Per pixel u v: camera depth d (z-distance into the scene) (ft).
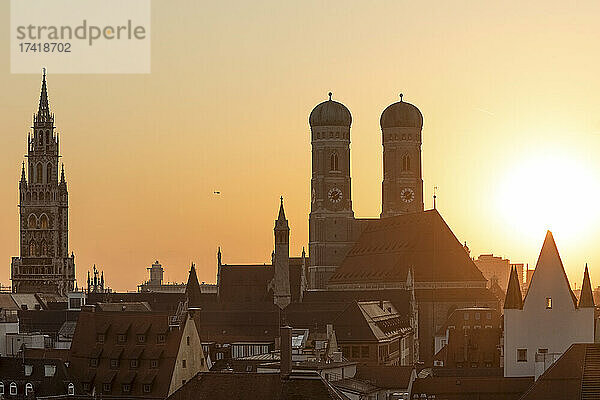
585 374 645.10
